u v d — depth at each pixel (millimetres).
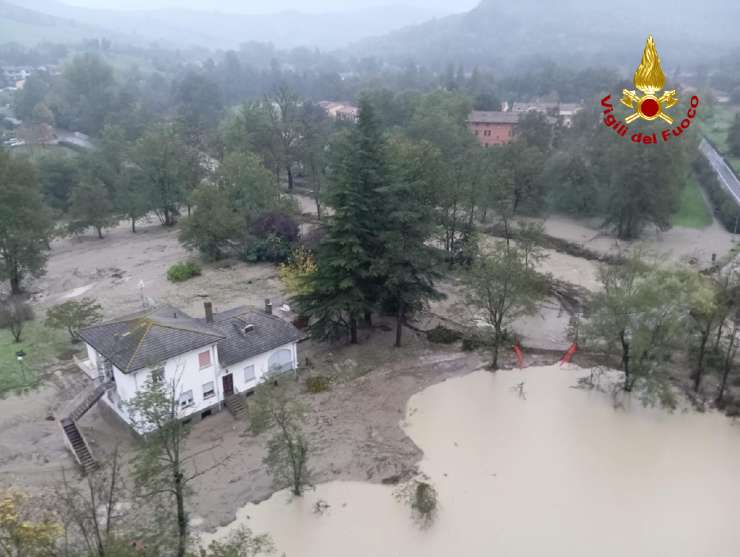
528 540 30656
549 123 112000
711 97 161375
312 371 45938
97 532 23781
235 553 24891
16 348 50562
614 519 31984
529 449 37375
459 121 112125
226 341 41062
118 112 157000
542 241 71625
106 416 40156
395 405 41906
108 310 58906
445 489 34000
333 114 173500
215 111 179375
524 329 53438
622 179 73188
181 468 35000
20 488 33281
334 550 29953
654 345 41281
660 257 61156
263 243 70625
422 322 53969
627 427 39500
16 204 64188
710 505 32906
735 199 82875
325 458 36344
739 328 46656
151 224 96375
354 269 46062
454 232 69938
